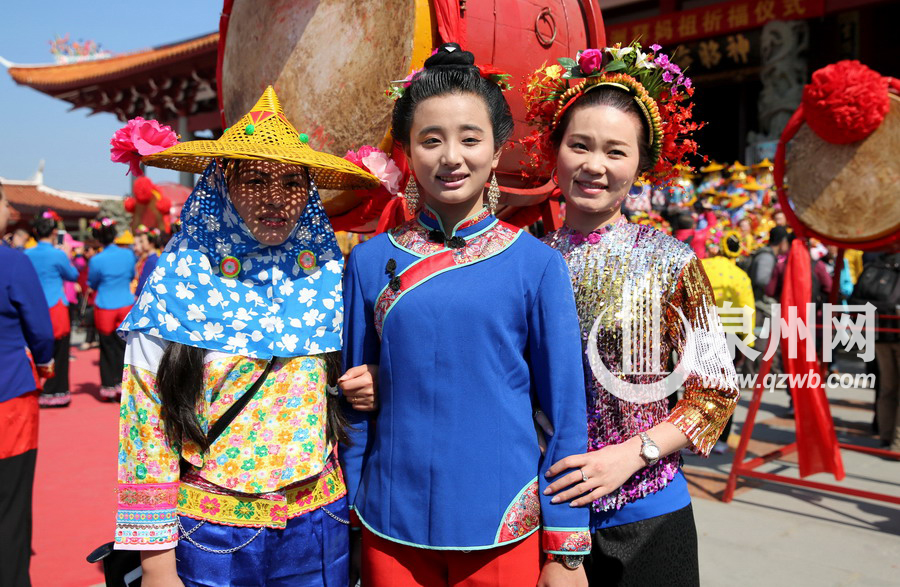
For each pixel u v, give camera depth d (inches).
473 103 56.2
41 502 158.2
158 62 639.8
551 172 77.1
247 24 108.3
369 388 59.0
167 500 55.2
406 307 56.4
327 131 94.9
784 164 154.0
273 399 58.5
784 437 209.0
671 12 529.7
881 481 168.1
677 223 236.5
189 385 55.2
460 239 58.1
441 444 54.6
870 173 140.2
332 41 94.3
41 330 108.5
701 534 137.3
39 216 256.5
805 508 151.4
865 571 120.7
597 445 64.5
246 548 56.9
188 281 56.1
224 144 57.0
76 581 118.1
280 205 59.1
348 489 62.1
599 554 63.6
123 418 55.8
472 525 53.8
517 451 55.8
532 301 57.3
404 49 84.4
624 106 64.7
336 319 61.8
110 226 274.4
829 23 553.6
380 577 57.4
